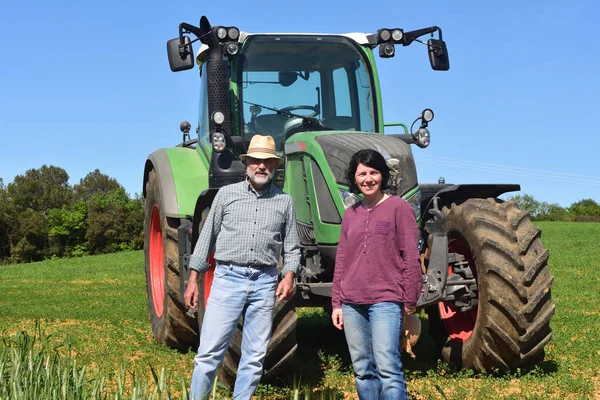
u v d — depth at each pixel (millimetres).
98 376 4012
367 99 6633
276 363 5297
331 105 6547
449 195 6371
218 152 6008
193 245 5871
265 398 5273
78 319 9906
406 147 5688
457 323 6297
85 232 78688
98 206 79750
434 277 5484
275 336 5203
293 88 6473
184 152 7559
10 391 4016
